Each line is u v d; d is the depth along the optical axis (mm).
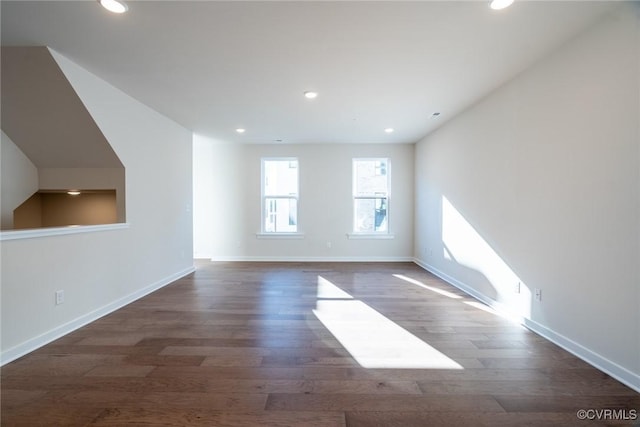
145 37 2166
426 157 5176
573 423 1467
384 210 5980
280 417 1508
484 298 3322
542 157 2443
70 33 2111
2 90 2578
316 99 3398
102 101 2908
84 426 1439
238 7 1830
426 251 5203
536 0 1746
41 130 2910
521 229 2701
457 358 2096
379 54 2398
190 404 1599
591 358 2006
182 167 4574
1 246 2012
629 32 1753
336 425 1455
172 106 3658
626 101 1772
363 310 3080
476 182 3488
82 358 2078
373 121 4289
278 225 6016
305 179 5902
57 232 2428
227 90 3150
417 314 2963
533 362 2037
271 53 2393
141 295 3561
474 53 2369
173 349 2215
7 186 2986
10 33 2107
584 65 2047
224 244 5996
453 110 3775
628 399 1641
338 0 1768
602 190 1924
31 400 1625
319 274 4766
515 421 1480
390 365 2002
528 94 2604
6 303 2039
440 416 1519
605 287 1909
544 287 2426
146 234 3676
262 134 5090
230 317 2883
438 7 1828
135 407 1573
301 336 2451
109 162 3205
